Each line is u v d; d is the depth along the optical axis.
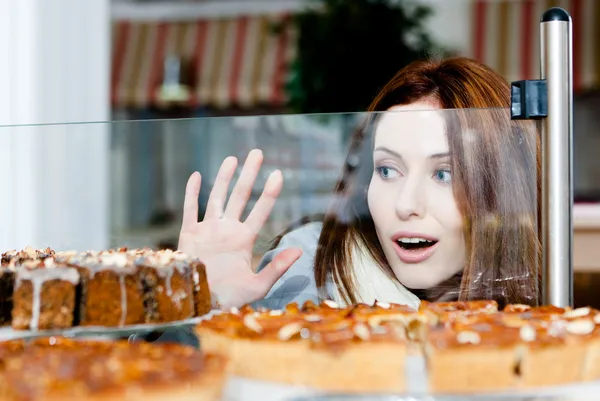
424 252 1.77
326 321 1.51
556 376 1.31
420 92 1.93
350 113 1.83
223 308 1.81
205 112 7.15
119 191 1.92
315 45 5.18
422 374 1.39
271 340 1.35
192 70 7.06
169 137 1.90
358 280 1.80
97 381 1.07
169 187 1.90
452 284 1.77
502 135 1.73
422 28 5.49
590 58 6.27
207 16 7.27
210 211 1.87
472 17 6.54
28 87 3.10
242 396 1.25
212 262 1.84
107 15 3.52
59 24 3.24
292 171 1.84
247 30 7.12
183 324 1.66
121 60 7.23
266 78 6.91
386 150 1.80
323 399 1.21
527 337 1.34
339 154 1.83
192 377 1.10
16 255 1.83
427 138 1.77
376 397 1.22
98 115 3.46
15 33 3.07
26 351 1.30
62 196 1.93
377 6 5.12
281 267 1.83
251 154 1.86
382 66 5.09
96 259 1.71
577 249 3.72
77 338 1.57
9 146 1.93
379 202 1.81
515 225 1.72
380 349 1.30
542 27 1.64
